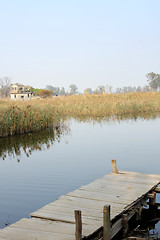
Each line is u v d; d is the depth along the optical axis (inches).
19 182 320.2
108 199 233.0
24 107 757.3
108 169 373.7
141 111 1146.7
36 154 471.8
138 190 253.9
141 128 734.5
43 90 3019.2
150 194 253.4
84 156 451.2
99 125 805.2
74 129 736.3
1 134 626.8
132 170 369.4
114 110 1069.8
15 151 495.5
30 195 279.6
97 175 345.7
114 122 860.0
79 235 169.0
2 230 185.9
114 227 196.7
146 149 496.4
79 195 244.2
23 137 627.5
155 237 206.1
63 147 523.8
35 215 205.6
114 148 507.8
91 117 991.6
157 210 263.0
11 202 262.1
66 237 173.6
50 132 689.6
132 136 624.4
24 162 419.5
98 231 186.2
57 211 211.5
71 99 1405.0
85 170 369.1
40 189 296.4
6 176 345.1
